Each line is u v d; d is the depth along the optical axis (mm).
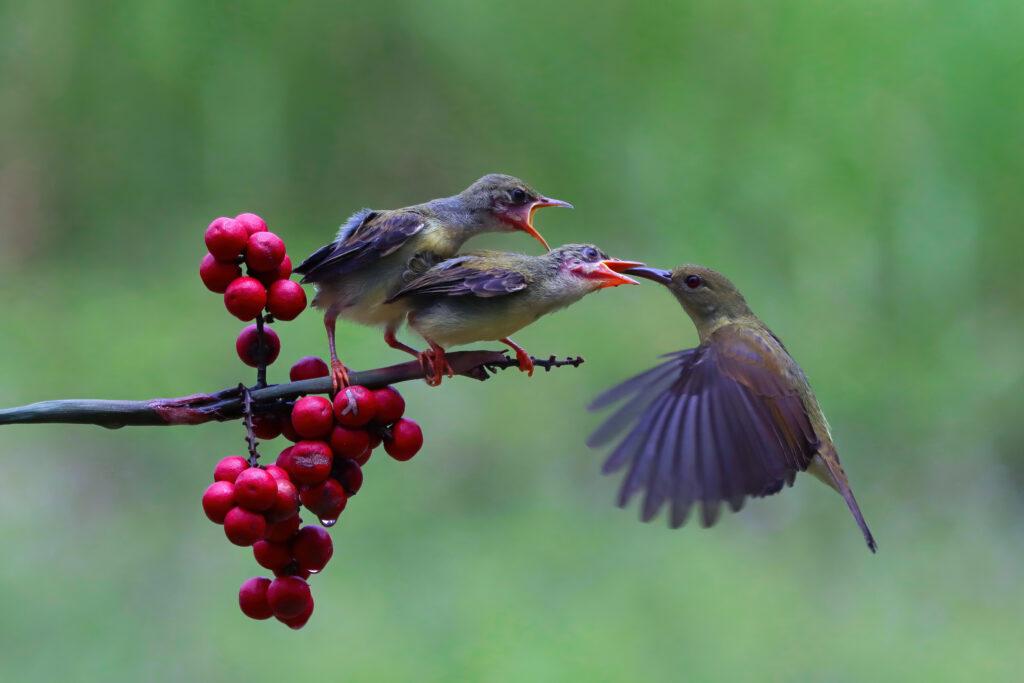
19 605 10750
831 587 11836
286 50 14312
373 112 14562
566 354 14164
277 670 10188
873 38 14375
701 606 11156
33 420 5059
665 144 14469
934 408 13656
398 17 14406
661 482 6078
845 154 14219
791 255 14234
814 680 10555
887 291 14141
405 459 5348
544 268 7023
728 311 7629
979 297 14125
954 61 14148
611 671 10297
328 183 14539
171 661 10297
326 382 5289
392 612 10758
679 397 6445
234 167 14359
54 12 14289
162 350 13586
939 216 14070
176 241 14547
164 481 12398
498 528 12094
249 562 11539
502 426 13414
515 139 14664
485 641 10438
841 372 13812
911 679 10602
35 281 14258
